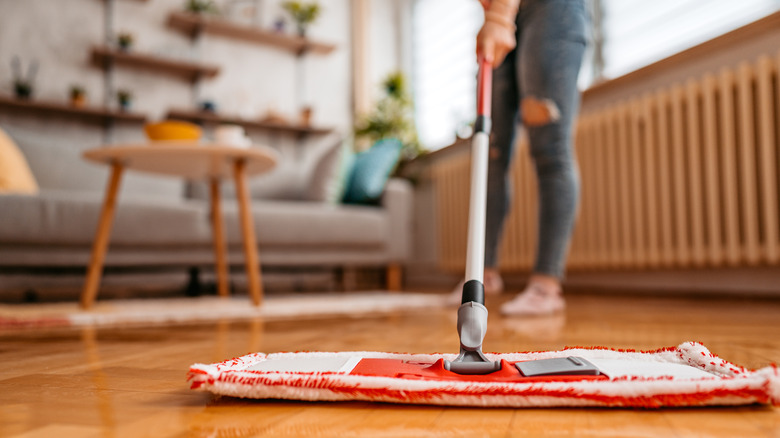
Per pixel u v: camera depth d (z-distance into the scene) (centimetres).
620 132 249
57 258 215
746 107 201
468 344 60
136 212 229
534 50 155
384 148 321
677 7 263
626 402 50
